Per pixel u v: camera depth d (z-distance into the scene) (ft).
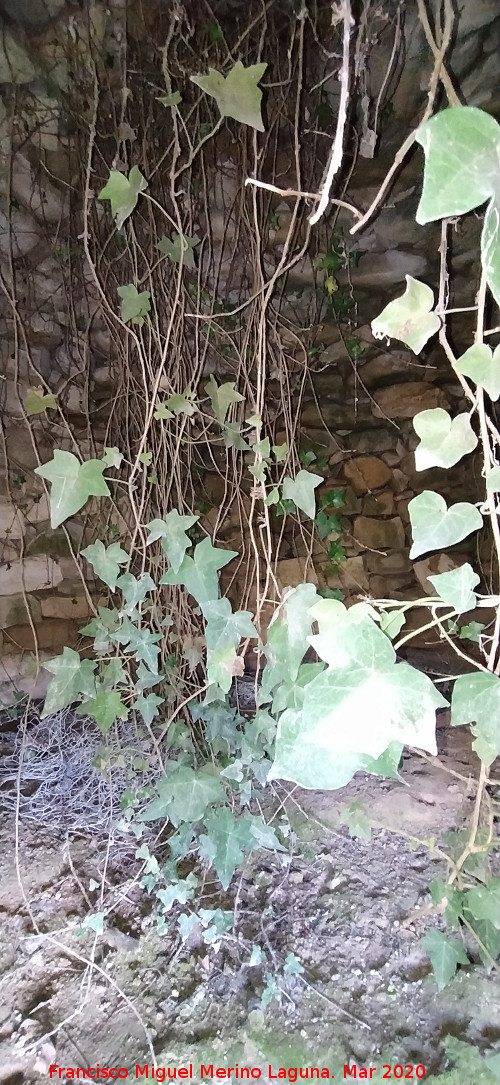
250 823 4.59
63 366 7.63
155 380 5.24
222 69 5.03
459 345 8.02
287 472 6.60
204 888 4.90
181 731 5.68
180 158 5.61
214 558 4.32
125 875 5.07
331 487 8.85
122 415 6.52
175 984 4.11
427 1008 3.92
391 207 6.48
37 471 3.90
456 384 8.36
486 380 2.72
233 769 4.66
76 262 6.75
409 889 4.84
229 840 4.48
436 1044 3.70
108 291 6.12
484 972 4.10
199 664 6.76
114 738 6.79
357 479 8.91
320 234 6.68
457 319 7.84
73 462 3.95
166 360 5.87
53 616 7.98
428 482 8.75
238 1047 3.70
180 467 5.89
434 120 1.90
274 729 4.75
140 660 5.38
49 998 4.02
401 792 6.07
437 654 8.73
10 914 4.69
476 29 4.49
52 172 6.09
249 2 4.79
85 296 7.11
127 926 4.58
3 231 6.56
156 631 6.14
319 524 8.11
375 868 5.08
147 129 5.44
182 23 4.86
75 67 5.17
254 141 4.66
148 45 5.03
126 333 5.99
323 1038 3.74
